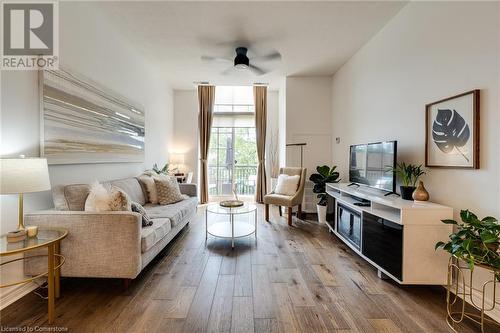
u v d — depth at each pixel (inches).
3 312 68.6
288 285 84.9
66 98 93.5
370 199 98.0
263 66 175.3
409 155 104.5
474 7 74.4
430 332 62.8
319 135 197.9
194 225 157.1
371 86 136.0
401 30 109.6
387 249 86.9
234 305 73.2
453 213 81.1
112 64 125.7
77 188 88.0
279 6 107.0
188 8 108.7
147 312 69.4
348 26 123.3
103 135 116.6
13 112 75.2
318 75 195.0
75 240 76.5
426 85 94.6
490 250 58.6
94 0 103.0
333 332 62.4
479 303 72.4
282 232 144.9
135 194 128.1
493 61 69.2
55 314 68.0
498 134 68.1
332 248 119.7
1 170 60.7
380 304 74.5
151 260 93.1
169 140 222.4
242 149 252.1
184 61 166.4
